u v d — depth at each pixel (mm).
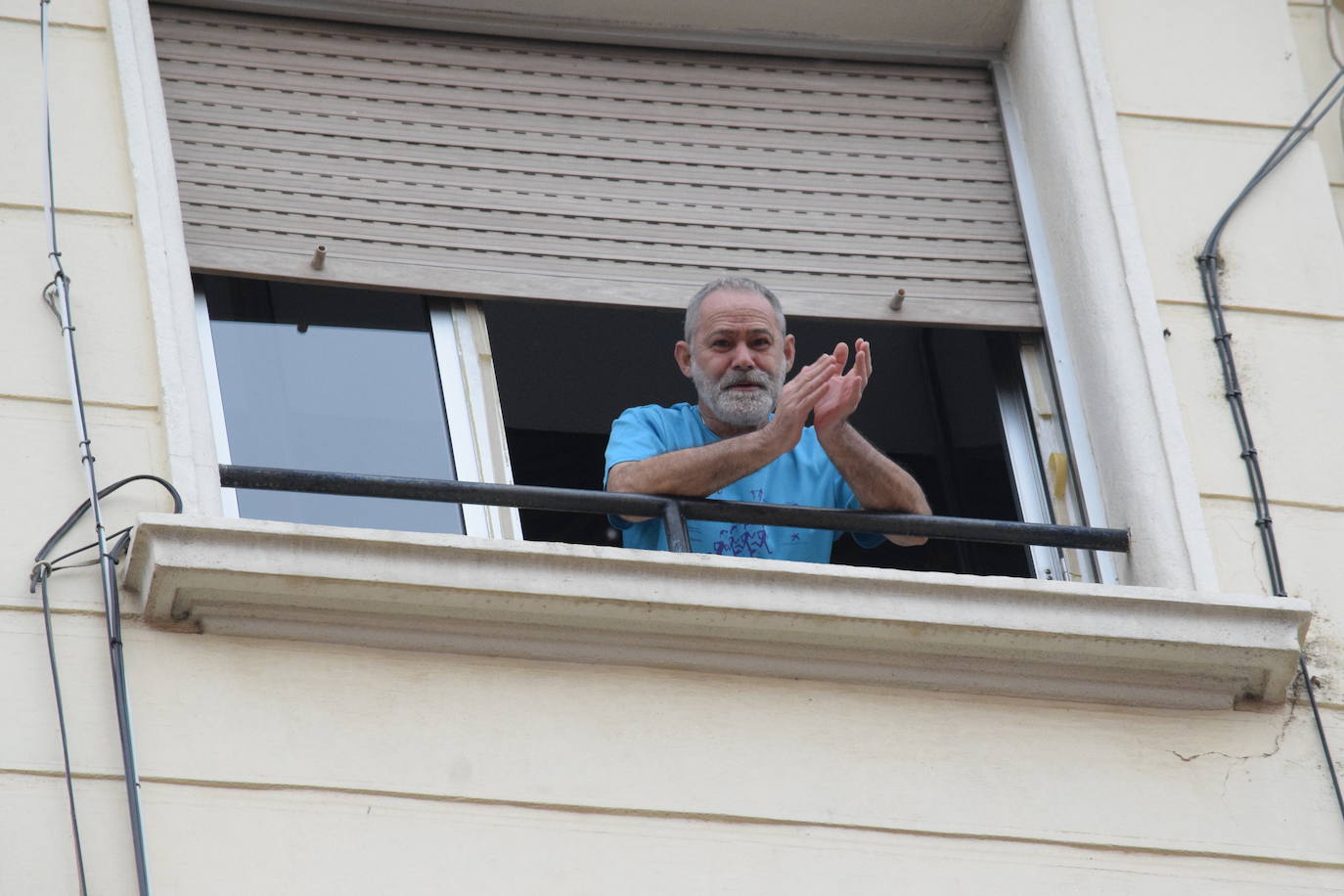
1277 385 18234
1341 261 18938
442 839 14609
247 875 14211
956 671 16062
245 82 18656
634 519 17141
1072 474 18328
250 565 14906
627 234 18844
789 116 19734
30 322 16266
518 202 18750
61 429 15859
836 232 19203
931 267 19172
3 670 14711
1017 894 15227
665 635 15609
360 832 14523
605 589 15344
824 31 19953
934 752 15727
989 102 20094
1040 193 19406
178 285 16688
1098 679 16266
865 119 19844
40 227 16703
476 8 19344
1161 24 19938
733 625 15586
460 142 18906
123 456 15867
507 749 15062
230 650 15070
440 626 15367
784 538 17266
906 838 15297
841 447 16703
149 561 14914
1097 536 17281
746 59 19938
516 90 19297
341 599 15125
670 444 17484
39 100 17250
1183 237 18828
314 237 18094
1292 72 19953
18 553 15242
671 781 15172
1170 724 16328
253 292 18156
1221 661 16266
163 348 16297
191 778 14492
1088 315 18453
